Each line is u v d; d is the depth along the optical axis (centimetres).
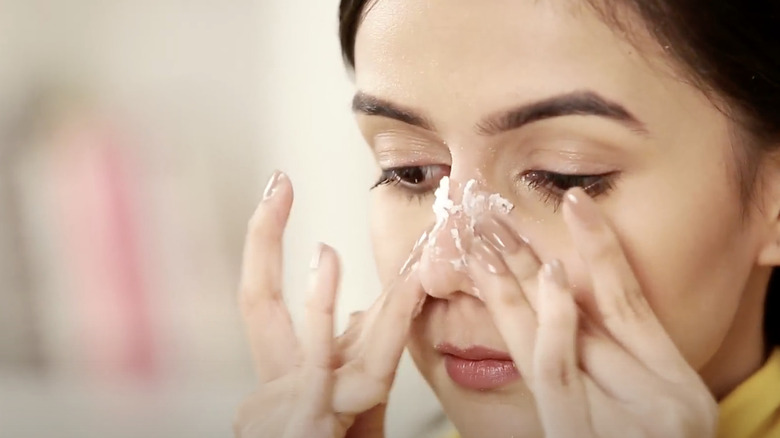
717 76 59
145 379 126
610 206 60
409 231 68
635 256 60
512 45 57
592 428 56
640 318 59
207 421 116
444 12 58
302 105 134
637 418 56
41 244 130
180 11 137
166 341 129
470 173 61
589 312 61
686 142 59
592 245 58
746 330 71
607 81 56
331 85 131
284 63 135
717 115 60
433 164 66
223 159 138
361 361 65
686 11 58
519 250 61
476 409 65
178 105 138
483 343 64
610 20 56
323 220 133
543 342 57
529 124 58
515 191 61
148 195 133
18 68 135
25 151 132
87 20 136
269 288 68
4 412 116
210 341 130
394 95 62
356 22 67
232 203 137
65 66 136
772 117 63
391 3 62
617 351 59
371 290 129
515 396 64
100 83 137
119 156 132
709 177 61
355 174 130
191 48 138
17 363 127
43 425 115
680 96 59
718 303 64
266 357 68
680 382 58
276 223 68
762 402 70
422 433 109
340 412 64
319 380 64
